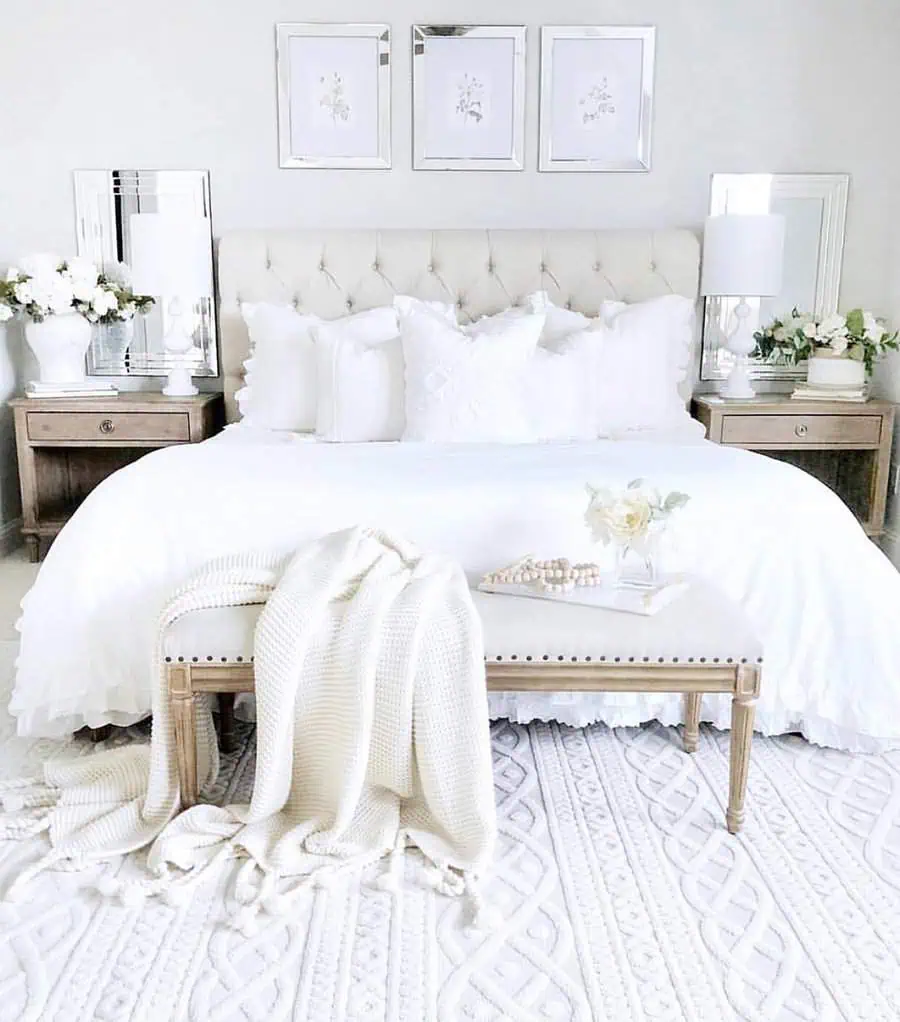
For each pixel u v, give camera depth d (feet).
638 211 13.99
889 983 5.41
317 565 7.06
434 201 13.92
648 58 13.58
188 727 6.77
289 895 6.05
